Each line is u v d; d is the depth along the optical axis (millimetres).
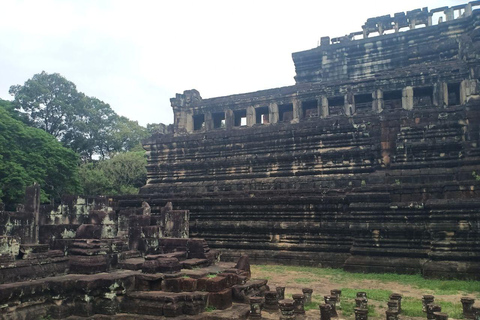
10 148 34656
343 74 38812
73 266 11719
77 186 41312
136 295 10727
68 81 59719
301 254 22172
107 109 65688
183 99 36188
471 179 20781
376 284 16156
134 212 22484
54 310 10312
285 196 23750
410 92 27734
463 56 27344
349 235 21688
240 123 37562
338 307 11914
